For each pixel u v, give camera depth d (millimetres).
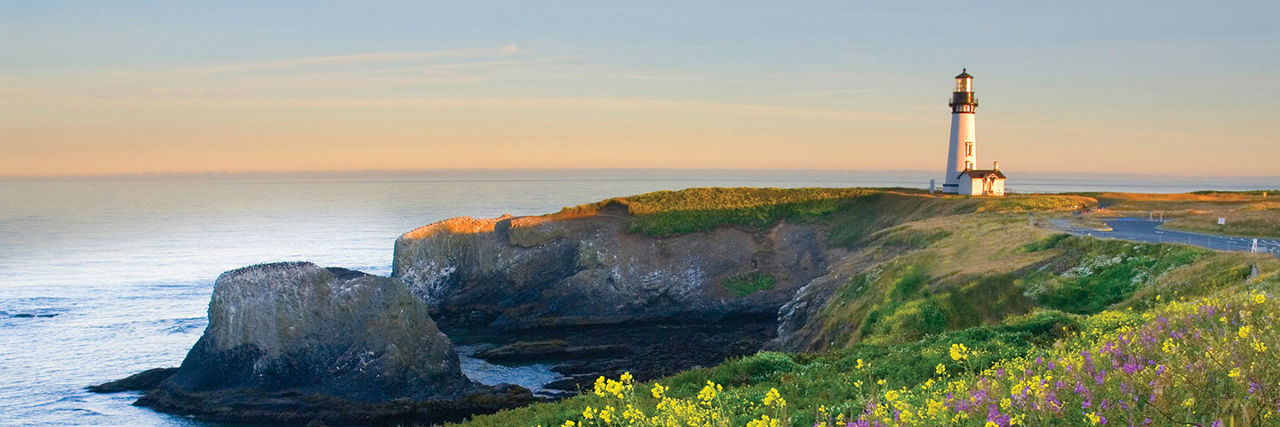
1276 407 10414
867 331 53000
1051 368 15820
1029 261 52906
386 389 64312
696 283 100125
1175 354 13812
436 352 67938
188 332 88000
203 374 65188
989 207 92500
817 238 105438
